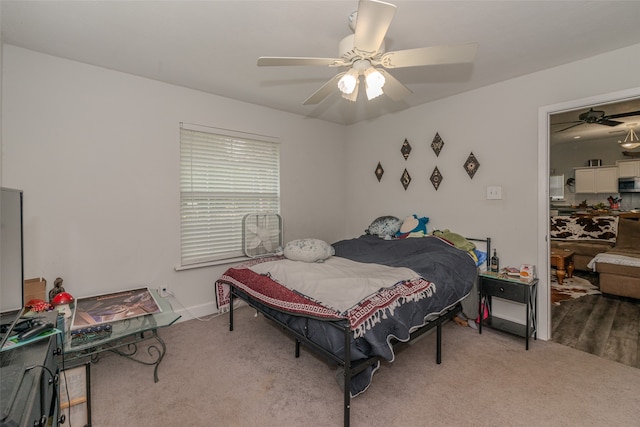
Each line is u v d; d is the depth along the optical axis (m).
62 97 2.35
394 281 2.01
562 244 5.03
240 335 2.71
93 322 1.86
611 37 2.04
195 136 3.09
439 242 2.89
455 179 3.20
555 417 1.67
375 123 4.03
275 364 2.23
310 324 1.82
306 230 4.02
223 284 2.89
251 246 3.41
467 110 3.07
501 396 1.85
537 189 2.62
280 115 3.71
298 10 1.73
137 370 2.15
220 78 2.74
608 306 3.43
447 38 2.04
